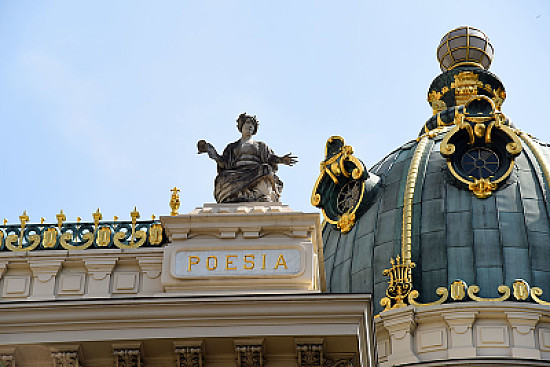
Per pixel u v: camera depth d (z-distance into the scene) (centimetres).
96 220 5372
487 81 8525
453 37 8744
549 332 6919
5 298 5231
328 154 7894
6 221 5422
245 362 4884
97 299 4916
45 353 4912
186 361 4891
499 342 6881
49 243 5322
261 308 4878
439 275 7181
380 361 6981
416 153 7825
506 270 7144
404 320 7000
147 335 4884
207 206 5372
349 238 7619
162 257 5241
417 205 7488
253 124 5628
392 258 7319
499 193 7475
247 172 5481
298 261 5153
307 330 4853
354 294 4884
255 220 5231
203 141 5581
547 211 7425
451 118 8181
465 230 7319
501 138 7644
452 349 6888
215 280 5131
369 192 7669
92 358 4931
